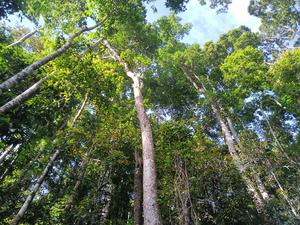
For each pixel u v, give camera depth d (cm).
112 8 1279
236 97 1959
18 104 927
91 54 1316
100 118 1475
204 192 1243
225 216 1259
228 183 1308
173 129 1352
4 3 1739
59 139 1261
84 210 1202
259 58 2062
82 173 1335
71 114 1489
